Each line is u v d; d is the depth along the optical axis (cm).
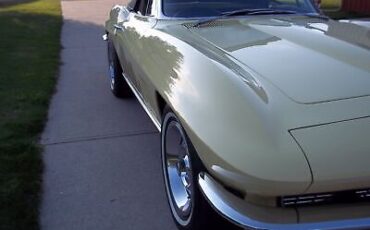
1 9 1434
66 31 1095
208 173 244
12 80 670
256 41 305
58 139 468
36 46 905
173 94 271
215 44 306
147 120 512
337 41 300
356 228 218
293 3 412
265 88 242
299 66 262
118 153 432
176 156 307
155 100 324
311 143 213
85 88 643
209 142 228
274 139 215
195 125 240
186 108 253
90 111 548
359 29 335
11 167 396
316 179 206
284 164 208
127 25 449
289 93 238
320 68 259
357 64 264
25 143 445
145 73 338
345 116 224
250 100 234
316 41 299
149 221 324
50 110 555
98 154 431
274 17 380
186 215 285
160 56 322
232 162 216
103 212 336
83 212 337
